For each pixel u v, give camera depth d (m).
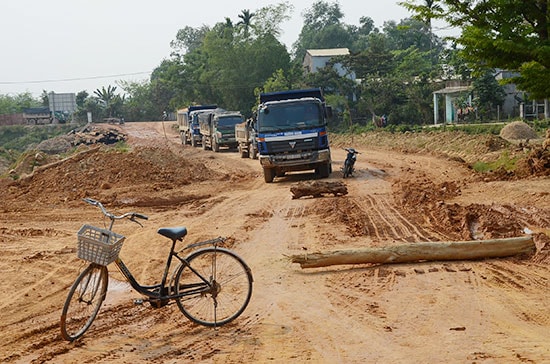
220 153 44.97
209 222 16.20
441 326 7.21
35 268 11.38
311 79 67.25
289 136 24.72
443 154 34.84
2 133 99.69
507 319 7.43
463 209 14.70
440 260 10.41
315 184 19.66
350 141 51.81
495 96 52.31
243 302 8.26
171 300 7.72
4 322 8.23
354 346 6.66
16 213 19.56
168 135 74.44
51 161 34.75
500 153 29.64
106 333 7.46
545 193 16.64
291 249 12.07
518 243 10.47
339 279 9.62
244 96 77.88
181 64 87.06
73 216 18.75
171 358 6.52
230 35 77.62
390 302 8.28
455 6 20.16
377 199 18.72
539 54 18.41
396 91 60.97
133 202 20.67
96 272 7.27
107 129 80.31
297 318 7.77
